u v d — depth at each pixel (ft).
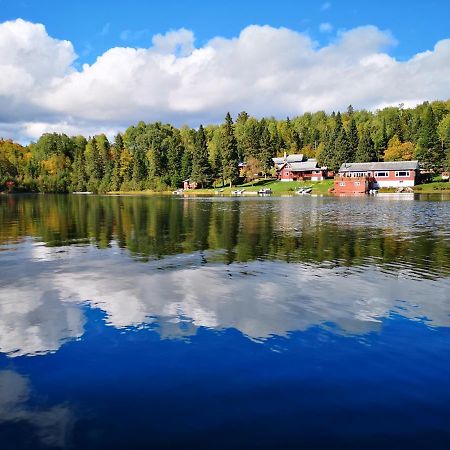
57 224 119.96
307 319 37.60
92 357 29.68
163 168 497.46
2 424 21.50
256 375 26.86
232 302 42.63
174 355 29.99
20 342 32.48
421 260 63.77
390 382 25.99
